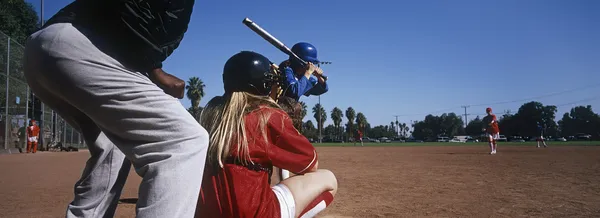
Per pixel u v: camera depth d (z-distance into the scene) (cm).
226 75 225
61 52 144
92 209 188
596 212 400
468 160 1173
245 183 180
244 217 174
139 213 149
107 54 151
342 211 413
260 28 284
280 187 201
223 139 186
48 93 167
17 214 412
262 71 222
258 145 189
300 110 259
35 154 1923
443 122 13062
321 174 221
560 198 484
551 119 9788
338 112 10950
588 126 10744
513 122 10219
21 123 2177
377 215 393
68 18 152
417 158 1328
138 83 157
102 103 150
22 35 3559
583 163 1001
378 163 1099
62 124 2956
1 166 1072
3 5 3412
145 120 155
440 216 387
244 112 197
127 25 151
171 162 154
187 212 152
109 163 189
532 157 1277
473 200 475
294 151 199
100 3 152
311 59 340
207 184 182
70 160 1367
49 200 501
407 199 487
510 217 380
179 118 160
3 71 1891
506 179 676
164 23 162
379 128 14462
